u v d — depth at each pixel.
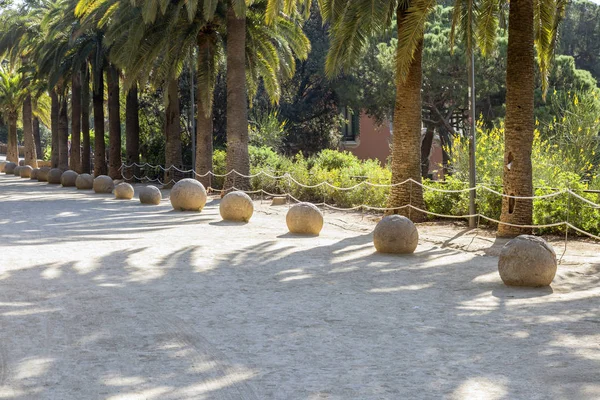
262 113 46.62
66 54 38.78
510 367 6.01
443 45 33.34
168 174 34.06
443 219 18.72
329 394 5.38
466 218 18.09
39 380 5.76
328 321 7.82
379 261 11.99
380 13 15.66
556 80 32.44
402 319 7.88
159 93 43.53
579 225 14.95
